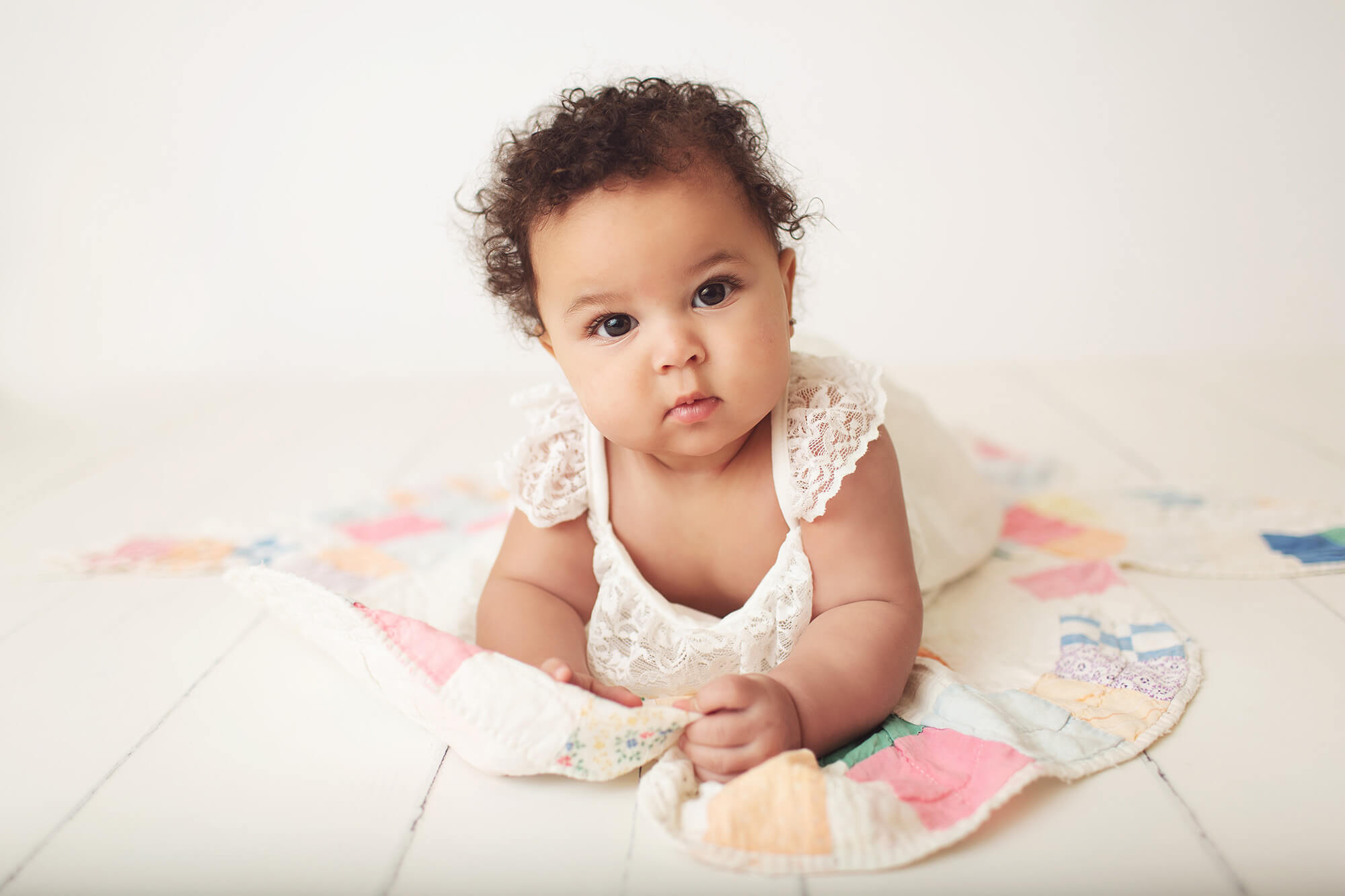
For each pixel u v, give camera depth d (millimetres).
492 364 2947
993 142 2773
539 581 1088
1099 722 945
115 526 1686
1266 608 1194
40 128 2734
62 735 1010
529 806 865
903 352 2914
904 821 791
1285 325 2820
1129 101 2727
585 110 957
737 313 902
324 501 1788
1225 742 912
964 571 1305
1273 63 2670
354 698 1067
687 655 1041
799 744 874
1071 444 2000
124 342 2889
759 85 2732
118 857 815
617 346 910
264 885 776
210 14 2734
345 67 2771
